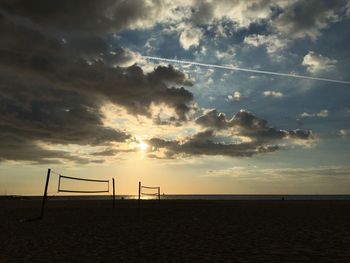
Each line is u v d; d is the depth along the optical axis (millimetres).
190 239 8562
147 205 27828
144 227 11508
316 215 15617
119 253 6820
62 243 8250
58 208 23953
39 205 29391
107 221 13914
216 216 15633
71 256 6570
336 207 22484
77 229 11195
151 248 7336
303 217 14617
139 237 9094
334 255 6273
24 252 7078
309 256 6219
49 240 8797
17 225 12672
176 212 18672
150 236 9258
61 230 10977
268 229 10422
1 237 9500
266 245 7492
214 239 8500
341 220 13125
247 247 7266
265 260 5926
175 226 11656
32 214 18375
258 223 12273
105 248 7449
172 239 8617
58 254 6805
